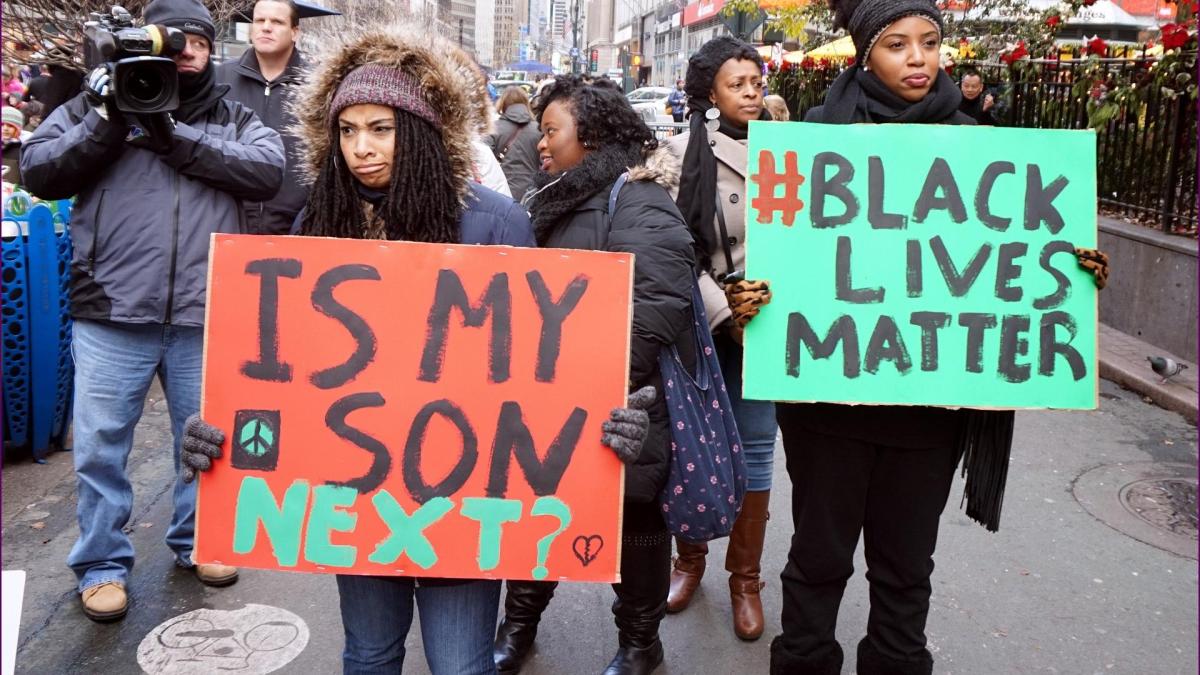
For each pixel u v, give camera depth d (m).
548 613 3.68
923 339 2.49
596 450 2.12
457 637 2.19
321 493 2.10
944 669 3.28
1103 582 3.91
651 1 67.44
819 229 2.52
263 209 4.23
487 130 2.33
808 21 14.18
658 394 2.70
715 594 3.81
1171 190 7.17
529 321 2.12
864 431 2.52
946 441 2.56
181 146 3.23
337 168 2.20
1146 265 7.27
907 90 2.58
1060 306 2.49
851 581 3.91
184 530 3.75
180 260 3.34
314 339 2.11
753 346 2.50
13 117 6.31
